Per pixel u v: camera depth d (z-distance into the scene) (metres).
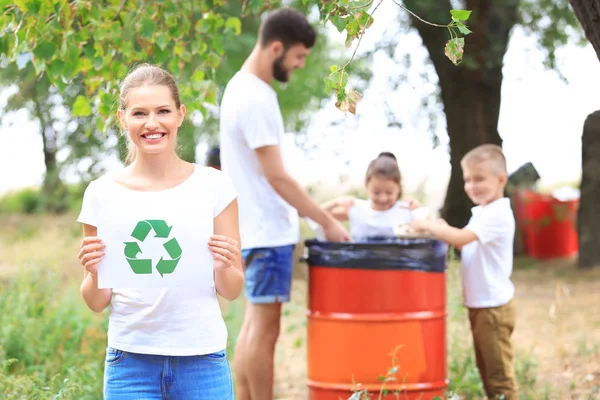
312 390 4.98
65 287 8.91
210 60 5.34
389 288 4.76
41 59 4.61
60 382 5.34
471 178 4.93
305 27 5.05
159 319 3.16
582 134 12.30
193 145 13.42
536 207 13.94
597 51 4.30
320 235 5.43
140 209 3.16
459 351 6.19
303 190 4.94
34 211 24.72
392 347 4.77
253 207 5.00
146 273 3.14
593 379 6.14
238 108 4.97
